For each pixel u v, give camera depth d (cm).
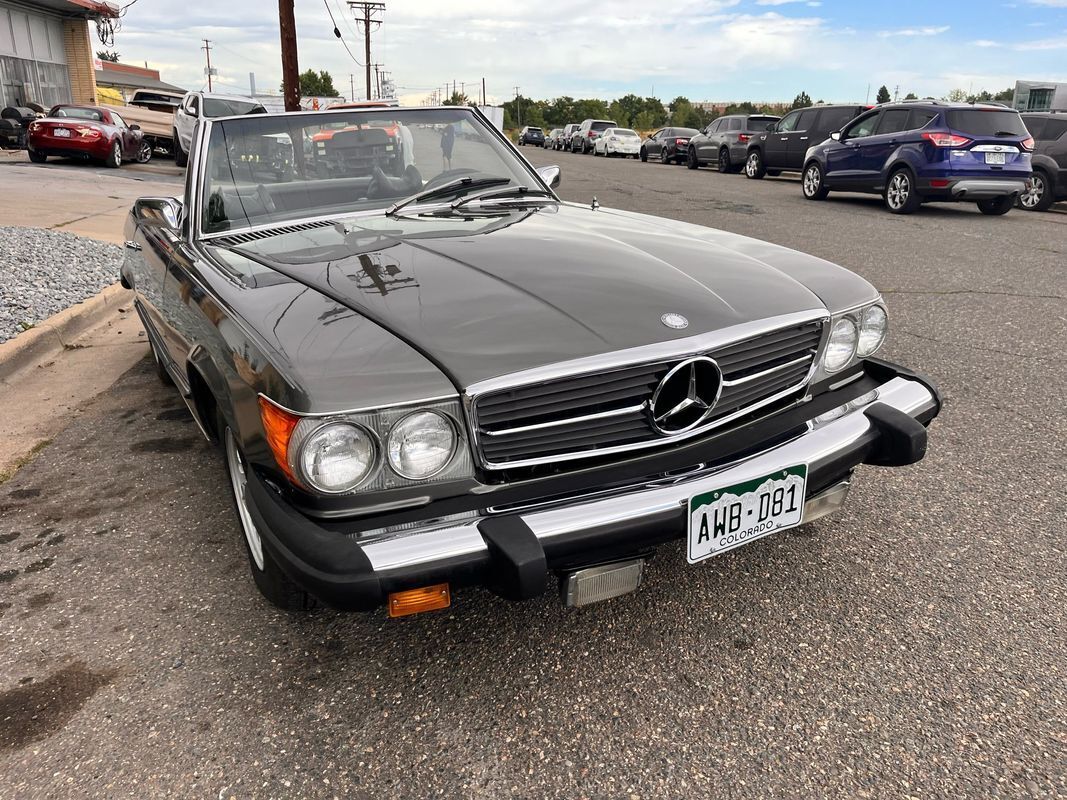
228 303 218
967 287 648
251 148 306
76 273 689
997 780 178
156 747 193
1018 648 221
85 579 265
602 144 3180
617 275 228
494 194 325
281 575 216
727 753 188
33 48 2136
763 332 212
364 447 174
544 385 186
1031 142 1104
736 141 1947
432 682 213
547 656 222
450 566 176
